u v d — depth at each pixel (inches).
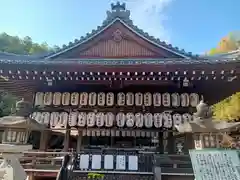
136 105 455.2
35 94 473.1
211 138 327.9
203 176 270.1
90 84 455.2
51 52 485.4
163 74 410.3
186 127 343.9
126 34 506.6
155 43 495.8
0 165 272.7
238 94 1038.4
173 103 454.9
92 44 501.7
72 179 314.3
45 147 446.9
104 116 446.9
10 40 2095.2
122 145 592.7
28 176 333.1
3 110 1373.0
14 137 318.7
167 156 346.9
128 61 449.4
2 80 459.5
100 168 328.5
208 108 346.3
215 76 407.8
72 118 447.5
